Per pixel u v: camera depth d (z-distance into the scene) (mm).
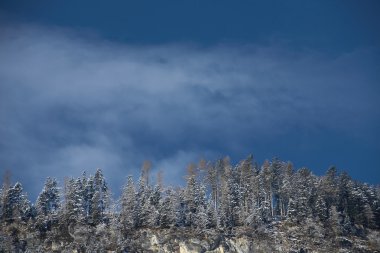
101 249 145625
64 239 147250
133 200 156625
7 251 142500
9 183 156375
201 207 157875
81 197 156875
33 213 154000
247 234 154000
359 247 157625
